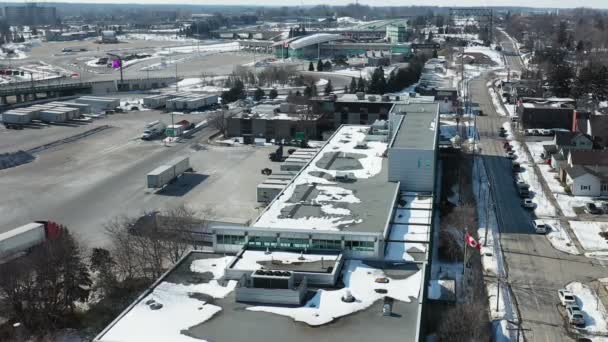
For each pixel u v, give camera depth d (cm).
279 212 6819
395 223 6656
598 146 11669
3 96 17775
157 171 10169
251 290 4803
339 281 5175
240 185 10344
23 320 5806
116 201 9575
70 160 12081
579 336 5578
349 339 4238
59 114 15662
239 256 5594
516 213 8869
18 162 11831
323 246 5766
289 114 14262
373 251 5641
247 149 12888
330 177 8181
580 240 7850
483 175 10731
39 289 5897
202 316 4588
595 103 15450
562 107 14000
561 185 10094
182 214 7938
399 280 5203
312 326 4425
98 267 6588
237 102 17600
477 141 13125
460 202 9050
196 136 14088
